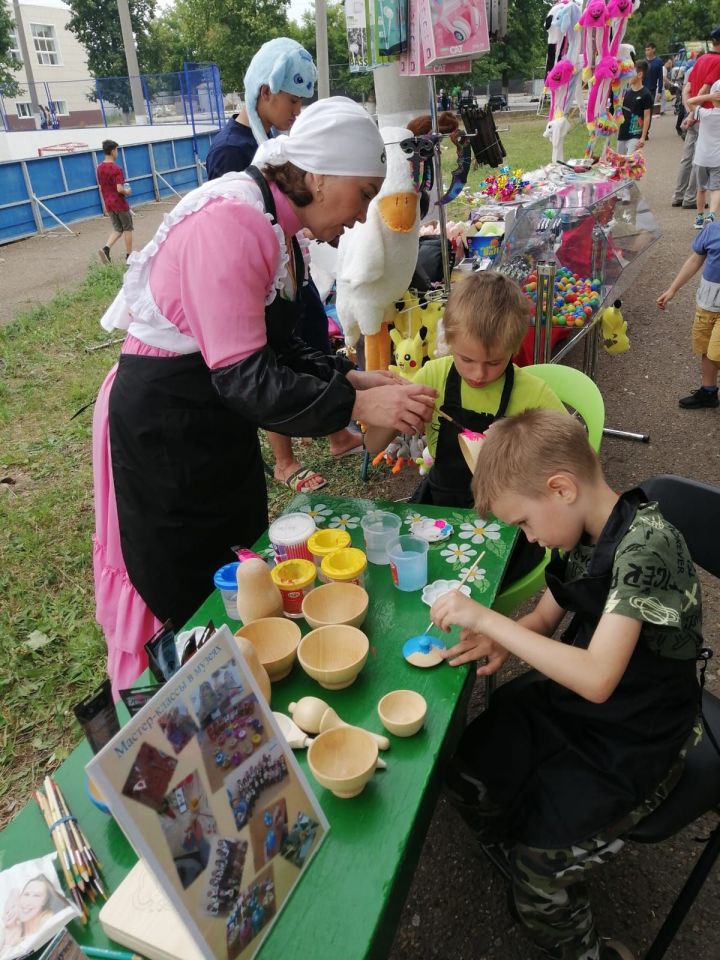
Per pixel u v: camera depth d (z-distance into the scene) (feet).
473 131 9.50
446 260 9.98
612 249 13.04
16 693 8.33
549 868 4.21
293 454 12.65
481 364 6.34
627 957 4.85
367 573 5.14
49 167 39.88
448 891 5.87
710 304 12.28
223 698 2.77
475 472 4.51
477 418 6.75
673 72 65.16
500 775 4.53
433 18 8.24
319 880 3.07
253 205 4.76
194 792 2.60
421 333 10.32
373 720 3.87
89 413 15.65
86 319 22.21
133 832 2.37
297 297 5.79
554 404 6.77
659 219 26.55
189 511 5.62
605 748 4.32
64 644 9.05
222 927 2.66
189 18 104.22
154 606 5.82
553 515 4.18
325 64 35.04
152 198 48.65
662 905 5.59
